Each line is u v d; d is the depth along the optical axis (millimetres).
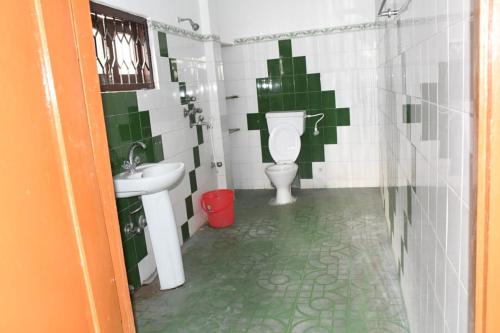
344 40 4453
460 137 921
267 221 3916
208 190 4203
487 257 752
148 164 2922
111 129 2609
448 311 1103
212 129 4344
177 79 3557
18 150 701
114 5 2676
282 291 2625
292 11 4523
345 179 4797
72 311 833
